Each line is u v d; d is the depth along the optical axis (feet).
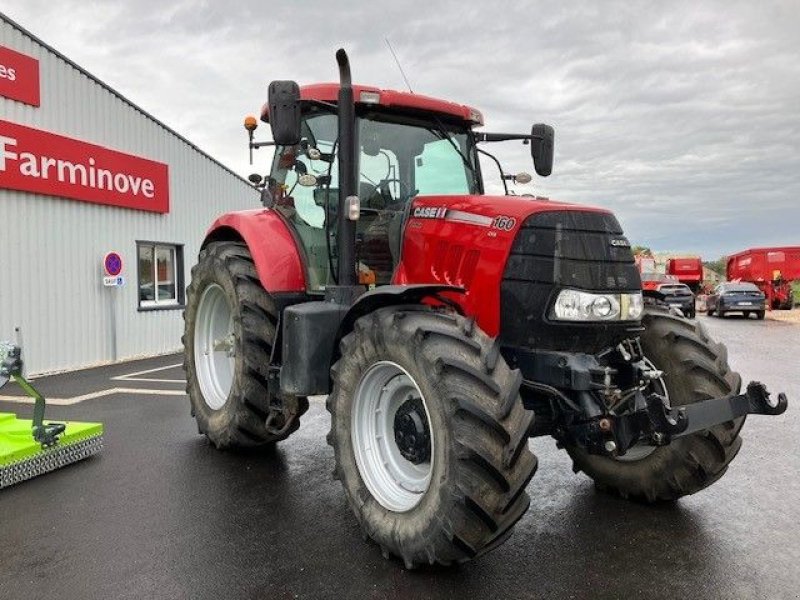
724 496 13.32
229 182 48.60
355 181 12.68
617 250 11.04
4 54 29.73
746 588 9.32
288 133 11.79
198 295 17.31
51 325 32.63
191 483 13.88
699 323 12.73
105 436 17.98
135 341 38.60
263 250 14.60
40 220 32.07
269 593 9.18
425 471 10.53
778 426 19.57
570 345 10.66
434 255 11.96
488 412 8.86
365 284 13.24
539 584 9.46
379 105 13.51
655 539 11.09
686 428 9.27
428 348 9.42
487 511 8.78
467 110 14.52
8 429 14.85
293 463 15.37
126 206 37.47
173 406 22.44
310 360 11.94
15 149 30.35
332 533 11.27
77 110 34.01
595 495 13.39
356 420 10.98
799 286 102.83
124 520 11.81
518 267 10.78
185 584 9.44
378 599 9.00
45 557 10.30
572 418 10.65
